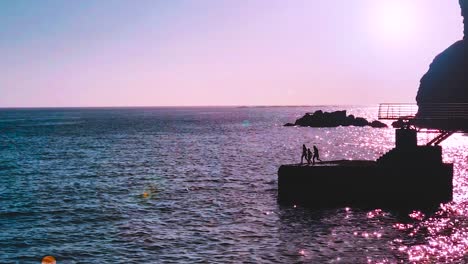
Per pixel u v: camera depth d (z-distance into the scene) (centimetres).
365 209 3925
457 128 4309
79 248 2998
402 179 3981
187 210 4012
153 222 3619
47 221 3672
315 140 12150
